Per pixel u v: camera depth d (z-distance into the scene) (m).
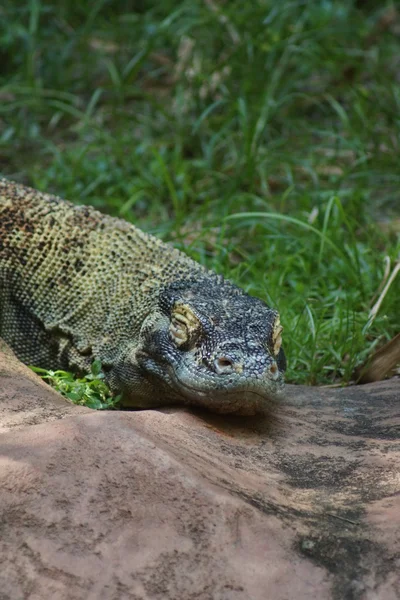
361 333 11.66
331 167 19.23
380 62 23.56
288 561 5.93
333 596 5.76
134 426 6.92
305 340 11.92
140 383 9.55
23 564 5.68
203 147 18.91
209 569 5.80
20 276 11.12
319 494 6.99
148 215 17.45
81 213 11.48
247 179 17.47
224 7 23.55
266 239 14.82
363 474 7.43
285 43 21.72
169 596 5.64
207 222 16.02
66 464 6.26
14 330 11.08
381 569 5.91
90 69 24.00
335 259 14.06
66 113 21.42
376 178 18.39
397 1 27.31
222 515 6.09
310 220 15.01
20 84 22.19
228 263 13.73
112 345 10.32
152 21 25.34
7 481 6.09
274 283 13.22
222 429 8.34
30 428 6.72
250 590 5.73
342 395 10.11
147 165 18.75
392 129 20.00
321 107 20.17
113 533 5.89
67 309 10.89
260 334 8.85
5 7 25.11
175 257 10.82
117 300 10.55
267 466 7.58
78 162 18.05
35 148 20.52
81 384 9.33
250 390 8.30
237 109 18.81
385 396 9.99
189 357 8.77
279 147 19.66
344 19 25.36
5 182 11.82
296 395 10.05
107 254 10.98
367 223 16.38
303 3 24.98
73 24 25.77
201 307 9.04
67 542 5.80
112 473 6.23
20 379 8.20
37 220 11.37
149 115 20.88
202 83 20.84
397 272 11.90
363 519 6.46
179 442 7.36
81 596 5.58
